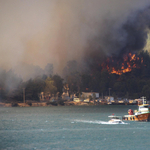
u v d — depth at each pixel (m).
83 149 196.00
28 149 195.88
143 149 195.62
